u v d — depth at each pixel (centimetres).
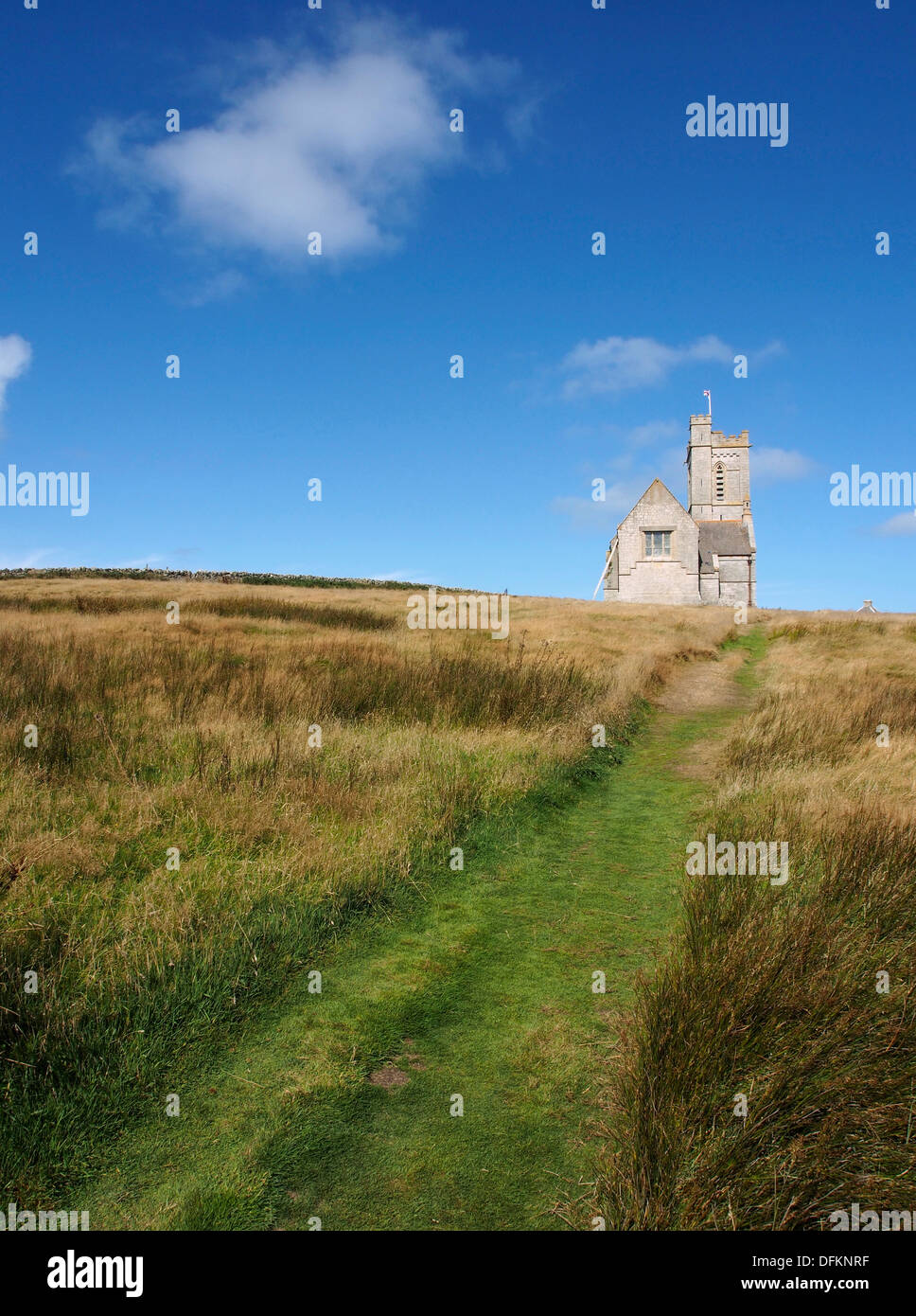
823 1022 413
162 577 6372
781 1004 422
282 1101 390
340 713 1133
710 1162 329
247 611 2775
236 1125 374
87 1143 355
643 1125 349
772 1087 366
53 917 507
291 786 782
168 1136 365
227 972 480
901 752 961
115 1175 342
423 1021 466
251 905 552
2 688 1040
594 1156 359
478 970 526
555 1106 394
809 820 712
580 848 766
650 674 1777
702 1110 358
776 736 1095
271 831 679
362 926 579
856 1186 319
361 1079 410
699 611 4091
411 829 718
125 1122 371
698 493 7844
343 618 2648
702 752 1195
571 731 1110
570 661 1673
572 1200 333
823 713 1186
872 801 730
